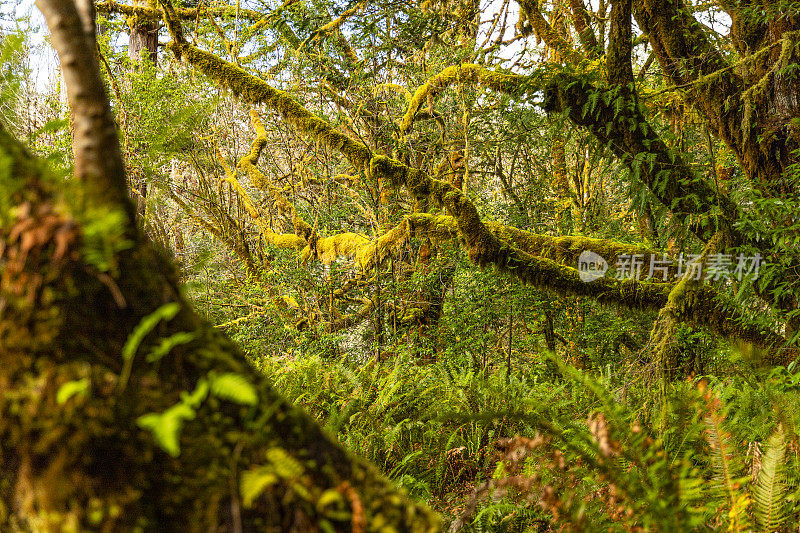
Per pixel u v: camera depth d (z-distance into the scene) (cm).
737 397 362
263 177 766
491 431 381
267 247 749
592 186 834
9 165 69
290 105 521
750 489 200
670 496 155
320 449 79
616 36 432
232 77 521
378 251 641
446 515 310
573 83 453
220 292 717
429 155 802
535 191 796
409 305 737
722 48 485
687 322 434
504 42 815
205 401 72
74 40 79
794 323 412
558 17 668
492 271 525
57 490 66
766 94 459
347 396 454
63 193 72
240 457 71
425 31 738
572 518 165
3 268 69
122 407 67
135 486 66
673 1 462
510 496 277
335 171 797
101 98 79
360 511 74
